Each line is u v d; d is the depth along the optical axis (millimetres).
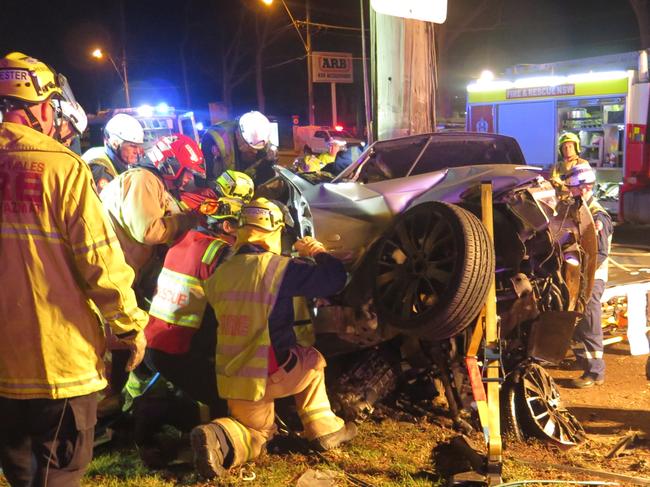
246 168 7266
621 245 12477
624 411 5629
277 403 5172
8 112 2975
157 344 4520
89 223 2840
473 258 4105
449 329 4215
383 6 6246
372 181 5602
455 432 4941
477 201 4734
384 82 7281
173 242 4547
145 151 5578
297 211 5199
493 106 17141
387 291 4531
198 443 4008
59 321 2867
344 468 4289
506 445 4742
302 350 4402
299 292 4215
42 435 2951
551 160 16203
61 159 2861
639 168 14789
